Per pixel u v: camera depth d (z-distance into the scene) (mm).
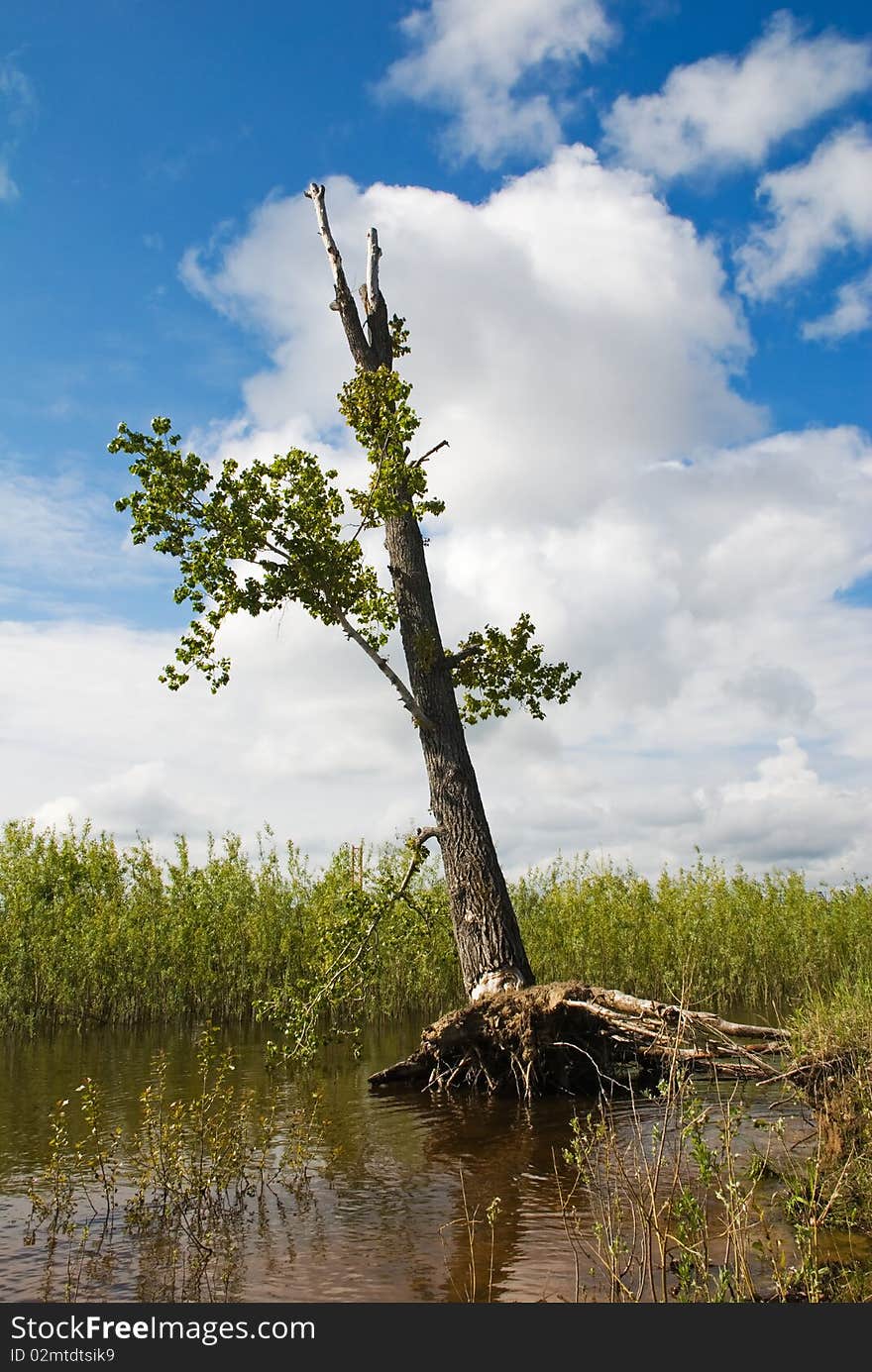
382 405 13789
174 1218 6582
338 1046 15836
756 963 20594
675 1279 5156
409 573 14391
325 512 13375
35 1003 18703
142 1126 9367
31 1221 6512
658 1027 10523
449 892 13172
